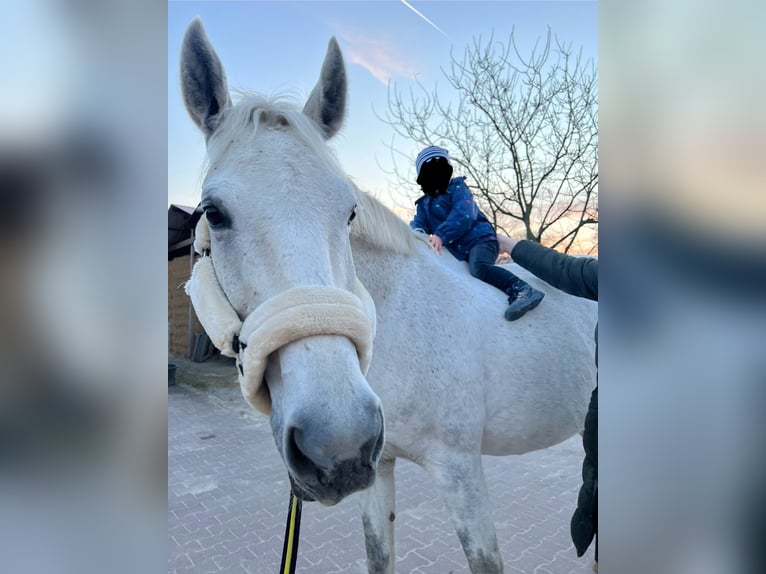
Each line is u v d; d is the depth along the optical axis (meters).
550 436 1.74
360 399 0.85
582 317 1.87
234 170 1.03
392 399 1.45
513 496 3.05
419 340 1.47
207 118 1.24
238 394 6.48
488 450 1.74
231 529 2.74
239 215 0.98
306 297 0.91
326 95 1.37
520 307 1.62
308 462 0.87
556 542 2.45
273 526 2.77
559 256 1.64
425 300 1.53
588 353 1.79
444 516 2.79
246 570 2.32
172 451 4.21
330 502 0.84
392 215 1.59
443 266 1.71
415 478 3.40
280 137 1.09
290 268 0.94
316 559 2.38
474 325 1.57
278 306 0.90
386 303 1.50
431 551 2.40
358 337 0.93
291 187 1.01
